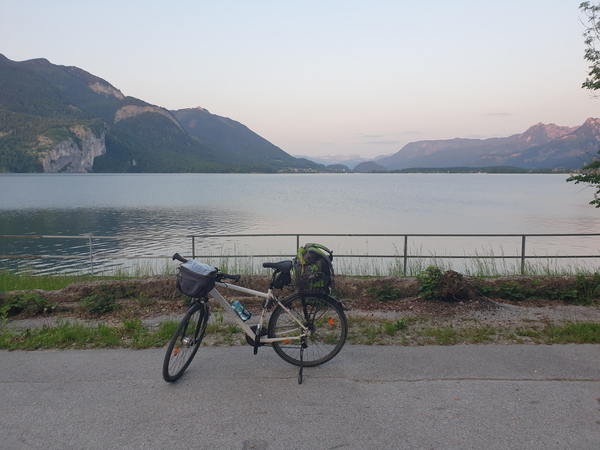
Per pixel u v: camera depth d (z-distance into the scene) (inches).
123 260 893.8
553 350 202.4
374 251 1008.2
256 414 147.6
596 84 297.0
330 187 5831.7
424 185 6811.0
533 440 130.8
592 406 150.6
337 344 193.9
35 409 152.2
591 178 303.7
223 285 192.9
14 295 280.1
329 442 130.5
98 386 170.1
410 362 190.5
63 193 3971.5
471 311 268.1
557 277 301.3
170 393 163.9
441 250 1042.1
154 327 247.9
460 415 145.3
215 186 5738.2
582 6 297.7
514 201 3159.5
